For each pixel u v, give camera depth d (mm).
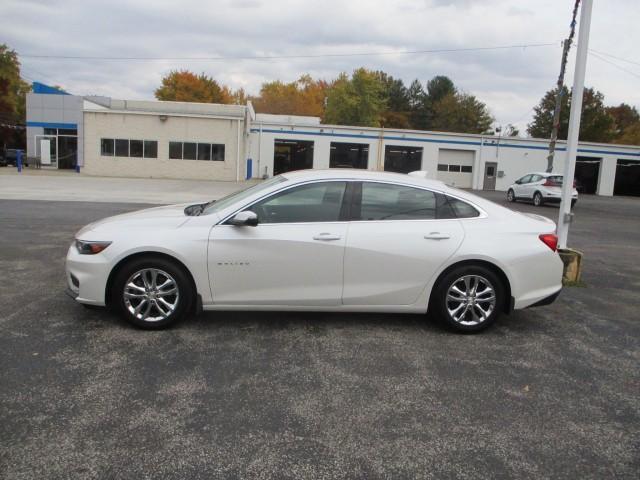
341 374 3932
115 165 36719
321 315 5328
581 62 6906
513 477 2738
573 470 2818
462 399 3604
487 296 4910
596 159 42500
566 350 4641
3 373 3717
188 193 22250
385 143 40062
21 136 61781
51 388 3516
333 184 4871
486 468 2805
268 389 3637
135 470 2668
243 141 37875
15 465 2668
